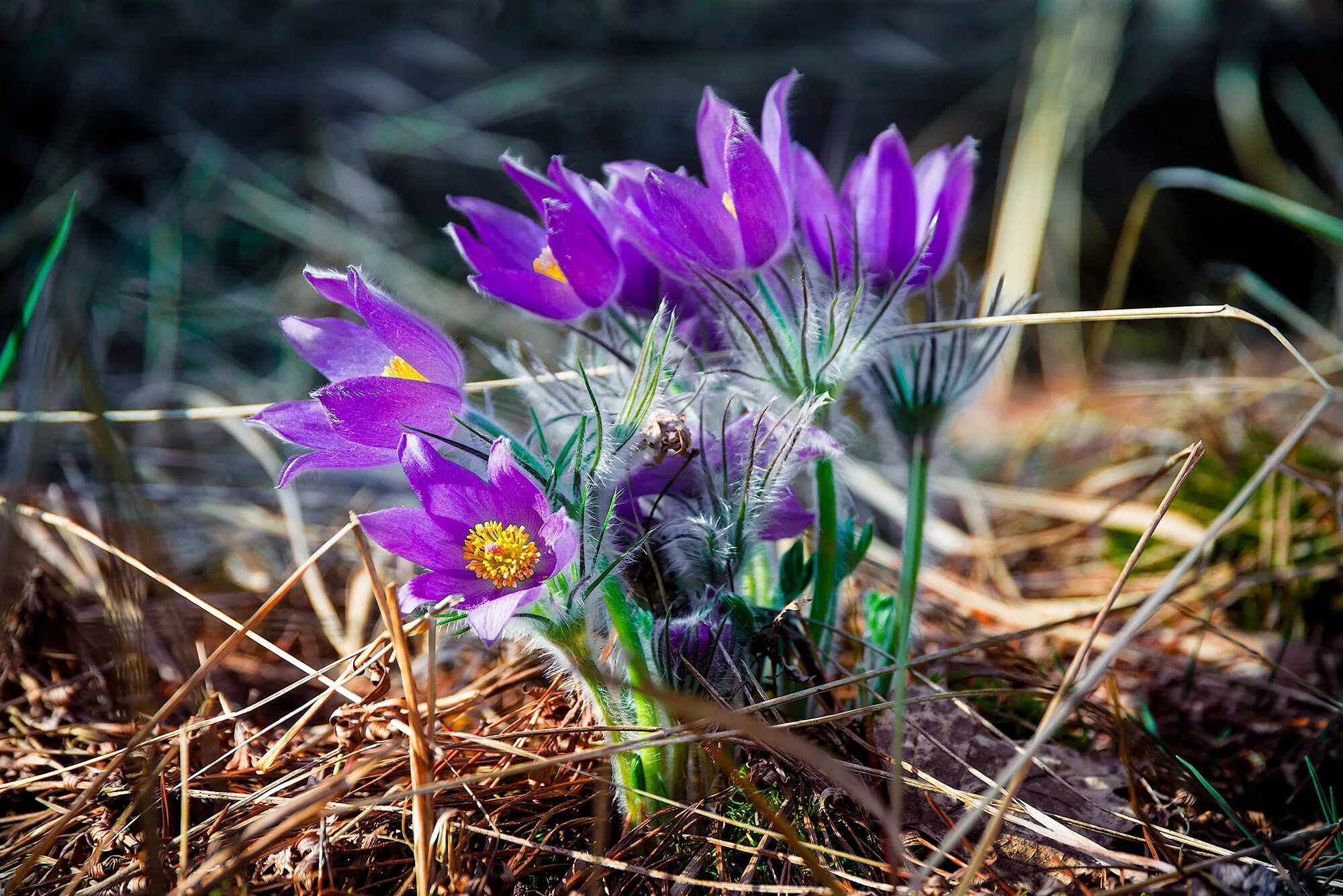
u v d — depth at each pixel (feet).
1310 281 3.64
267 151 3.66
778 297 1.56
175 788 1.55
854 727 1.59
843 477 1.62
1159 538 2.11
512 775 1.55
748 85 3.77
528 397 1.61
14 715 1.70
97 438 1.66
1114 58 3.42
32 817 1.57
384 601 1.48
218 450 2.74
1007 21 3.93
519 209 3.74
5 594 1.70
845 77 3.80
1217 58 3.70
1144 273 3.81
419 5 3.88
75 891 1.46
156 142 3.59
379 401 1.42
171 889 1.44
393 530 1.41
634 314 1.60
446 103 3.73
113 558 1.64
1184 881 1.50
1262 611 2.00
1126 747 1.54
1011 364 3.15
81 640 1.78
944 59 3.84
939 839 1.51
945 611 1.99
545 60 3.84
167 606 1.60
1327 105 3.68
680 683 1.48
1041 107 3.18
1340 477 2.08
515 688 1.72
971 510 2.31
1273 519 2.05
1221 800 1.55
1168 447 2.37
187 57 3.61
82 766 1.57
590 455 1.45
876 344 1.57
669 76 3.77
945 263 1.61
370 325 1.43
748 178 1.46
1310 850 1.51
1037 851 1.51
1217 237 3.78
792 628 1.60
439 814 1.48
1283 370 2.85
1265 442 2.20
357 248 3.40
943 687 1.71
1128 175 3.84
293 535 2.06
